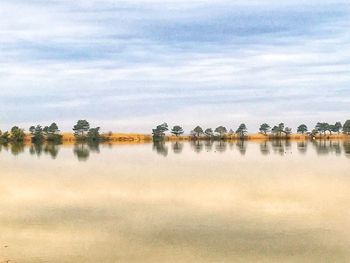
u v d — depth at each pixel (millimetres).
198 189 65938
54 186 70375
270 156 137000
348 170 90062
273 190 64188
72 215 48594
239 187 67562
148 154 153875
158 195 60781
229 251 35562
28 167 103688
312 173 85562
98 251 35781
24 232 41656
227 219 45812
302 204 53219
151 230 41969
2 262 33125
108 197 59594
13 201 57062
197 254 34906
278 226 42781
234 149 187500
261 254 34781
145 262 33281
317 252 35156
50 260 33812
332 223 43719
